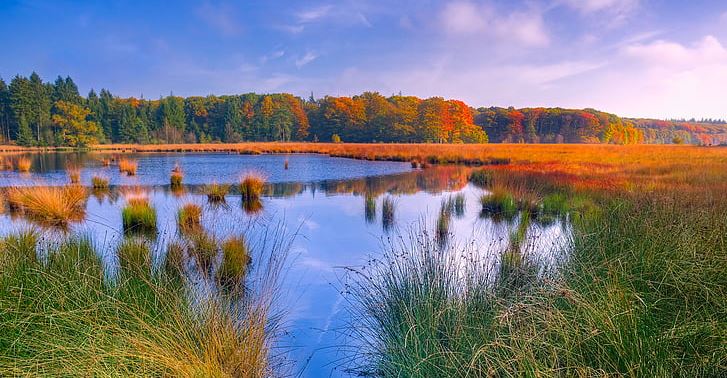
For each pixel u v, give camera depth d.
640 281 3.19
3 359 2.31
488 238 6.72
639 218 4.70
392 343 2.95
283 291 4.47
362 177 18.50
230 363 2.62
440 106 69.88
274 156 36.25
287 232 7.38
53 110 57.84
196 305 3.15
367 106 75.62
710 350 2.17
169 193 12.79
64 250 4.21
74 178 15.06
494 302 2.97
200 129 77.75
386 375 2.79
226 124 75.25
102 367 2.21
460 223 8.29
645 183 10.84
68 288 3.13
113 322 2.61
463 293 3.23
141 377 2.20
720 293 2.79
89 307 2.77
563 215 8.75
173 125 73.38
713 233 3.73
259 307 3.27
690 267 3.13
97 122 61.38
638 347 2.11
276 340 3.43
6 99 54.16
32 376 2.17
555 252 4.44
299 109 79.25
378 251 6.08
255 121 77.69
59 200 8.93
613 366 2.11
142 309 2.94
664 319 2.62
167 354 2.34
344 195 12.74
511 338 2.30
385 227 7.89
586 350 2.28
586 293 2.78
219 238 5.83
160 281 3.30
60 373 2.19
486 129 82.12
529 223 7.39
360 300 4.04
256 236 6.96
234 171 20.70
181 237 6.02
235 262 4.79
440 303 3.02
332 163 27.31
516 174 15.09
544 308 2.60
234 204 10.85
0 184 14.30
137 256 4.40
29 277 3.32
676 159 20.08
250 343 2.86
